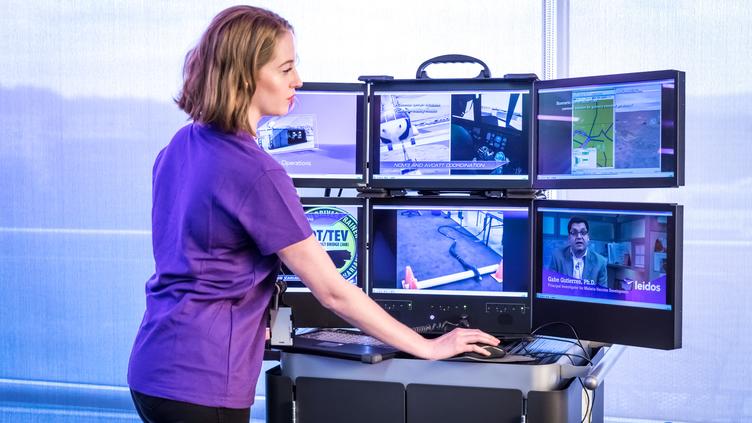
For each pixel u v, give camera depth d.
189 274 1.53
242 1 3.29
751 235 2.92
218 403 1.51
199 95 1.58
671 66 2.94
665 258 1.88
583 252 2.03
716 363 2.99
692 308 2.99
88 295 3.51
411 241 2.19
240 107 1.55
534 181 2.15
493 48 3.04
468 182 2.19
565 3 2.95
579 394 1.99
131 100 3.42
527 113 2.15
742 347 2.96
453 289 2.17
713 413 3.00
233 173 1.52
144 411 1.55
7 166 3.54
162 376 1.51
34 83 3.49
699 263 2.98
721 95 2.92
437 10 3.08
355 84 2.23
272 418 1.98
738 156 2.92
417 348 1.74
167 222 1.60
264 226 1.53
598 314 2.01
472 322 2.16
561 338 2.15
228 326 1.54
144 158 3.43
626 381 3.06
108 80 3.44
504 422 1.83
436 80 2.20
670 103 1.94
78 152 3.48
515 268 2.13
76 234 3.50
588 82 2.06
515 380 1.82
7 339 3.58
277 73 1.60
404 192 2.31
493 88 2.17
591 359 2.02
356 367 1.90
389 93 2.22
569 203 2.05
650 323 1.91
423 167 2.22
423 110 2.21
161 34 3.38
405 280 2.19
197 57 1.59
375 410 1.90
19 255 3.55
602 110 2.04
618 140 2.02
